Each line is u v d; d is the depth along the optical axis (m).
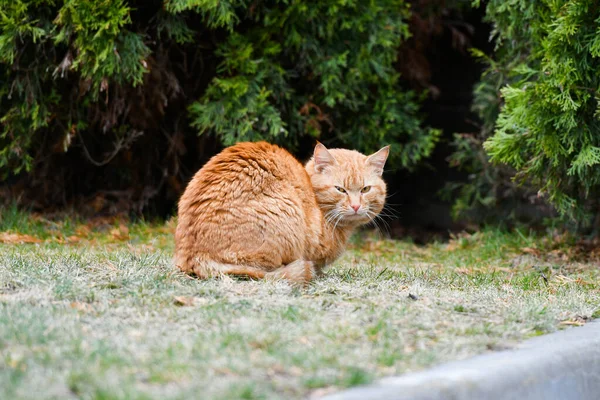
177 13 9.88
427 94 12.79
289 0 10.30
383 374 3.84
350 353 4.13
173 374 3.63
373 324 4.82
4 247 8.25
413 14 12.06
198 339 4.26
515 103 8.59
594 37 8.05
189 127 11.11
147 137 11.02
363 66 10.75
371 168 7.00
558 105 8.14
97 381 3.49
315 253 6.61
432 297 5.77
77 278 5.74
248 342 4.23
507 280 7.27
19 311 4.64
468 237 10.84
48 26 9.48
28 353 3.86
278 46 10.21
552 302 5.99
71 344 4.05
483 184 11.76
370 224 12.66
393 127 11.44
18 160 10.45
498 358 4.23
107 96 9.55
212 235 6.14
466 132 13.21
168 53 10.33
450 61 13.42
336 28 10.63
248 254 6.11
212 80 10.42
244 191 6.19
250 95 10.03
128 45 9.34
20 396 3.28
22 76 9.91
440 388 3.61
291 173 6.47
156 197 11.60
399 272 7.30
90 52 9.34
